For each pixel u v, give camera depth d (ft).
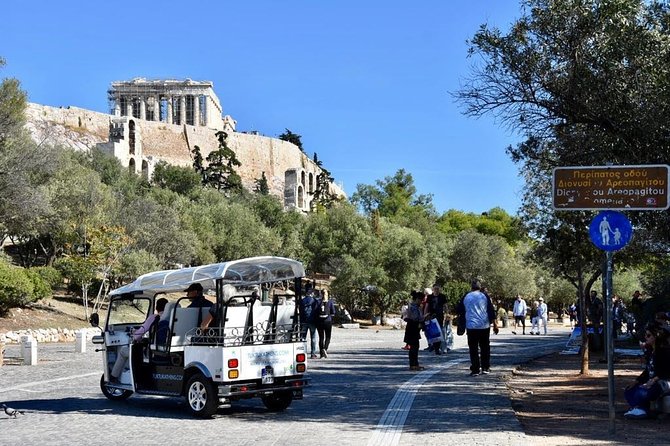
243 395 38.22
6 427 35.99
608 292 33.01
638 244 69.15
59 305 136.56
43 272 142.61
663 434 32.94
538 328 139.03
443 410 39.37
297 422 36.76
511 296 258.78
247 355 38.70
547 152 47.34
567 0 41.98
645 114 39.37
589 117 42.27
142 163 487.61
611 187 32.71
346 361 71.10
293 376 40.70
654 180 32.17
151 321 42.29
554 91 42.98
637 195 32.37
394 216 407.03
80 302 147.43
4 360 74.79
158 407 42.83
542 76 42.91
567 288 246.88
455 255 261.24
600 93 41.01
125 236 145.18
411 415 37.86
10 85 116.16
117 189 253.85
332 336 123.03
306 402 43.78
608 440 31.30
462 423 35.14
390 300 190.08
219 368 37.93
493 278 257.14
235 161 495.41
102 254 136.87
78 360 74.95
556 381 54.90
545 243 71.31
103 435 33.58
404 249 191.42
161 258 177.88
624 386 51.19
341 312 180.86
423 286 212.23
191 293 41.81
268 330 40.19
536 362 71.61
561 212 59.41
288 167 634.43
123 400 45.60
